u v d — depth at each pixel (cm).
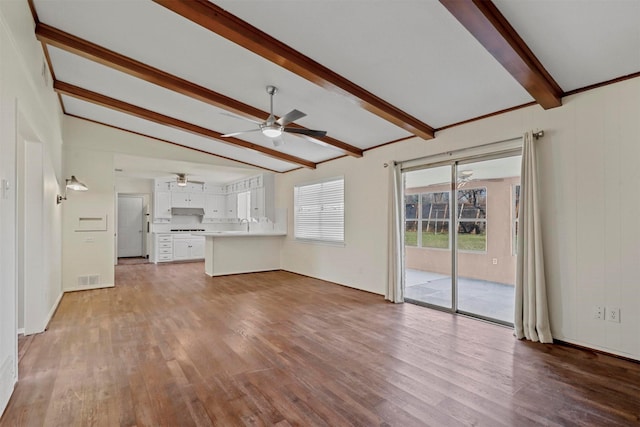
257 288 558
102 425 186
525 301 324
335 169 604
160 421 190
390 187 472
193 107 455
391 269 467
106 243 560
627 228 273
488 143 370
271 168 751
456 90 328
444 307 425
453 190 414
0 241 200
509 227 429
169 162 659
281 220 770
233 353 288
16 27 229
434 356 282
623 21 215
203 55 320
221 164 703
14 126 225
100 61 324
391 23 244
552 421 191
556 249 313
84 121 550
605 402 211
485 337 328
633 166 270
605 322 285
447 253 458
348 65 301
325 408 204
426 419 194
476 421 192
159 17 271
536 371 254
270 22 253
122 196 976
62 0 258
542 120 324
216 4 239
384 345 307
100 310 420
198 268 778
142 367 259
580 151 298
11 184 222
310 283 601
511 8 211
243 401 212
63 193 525
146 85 403
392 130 449
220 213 1000
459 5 199
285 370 256
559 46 244
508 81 303
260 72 341
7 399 206
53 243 417
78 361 269
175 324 366
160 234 860
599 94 288
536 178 319
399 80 320
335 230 607
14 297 226
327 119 436
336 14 240
